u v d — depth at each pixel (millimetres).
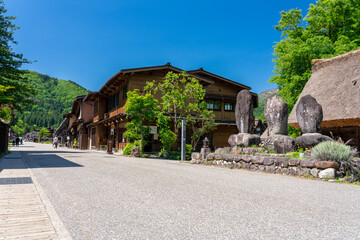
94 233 2502
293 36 20641
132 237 2402
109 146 20141
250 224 2820
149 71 21656
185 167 9648
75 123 36719
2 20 19047
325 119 11070
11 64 19078
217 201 3896
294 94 19406
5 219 2889
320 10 18422
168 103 18562
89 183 5395
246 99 11250
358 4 18328
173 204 3678
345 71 12281
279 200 4035
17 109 20016
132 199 3967
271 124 10438
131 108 17000
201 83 23797
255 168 8445
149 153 18984
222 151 11008
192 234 2494
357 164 6594
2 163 9609
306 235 2502
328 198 4246
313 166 6691
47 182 5441
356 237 2461
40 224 2730
